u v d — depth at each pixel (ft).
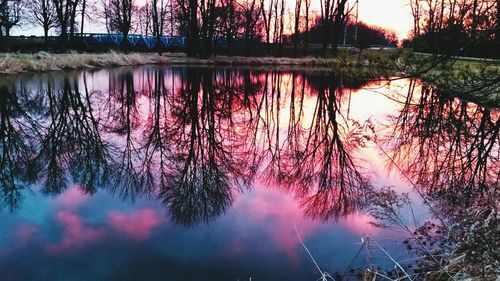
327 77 73.61
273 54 120.98
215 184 16.98
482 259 7.69
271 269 9.95
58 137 24.80
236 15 109.91
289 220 12.99
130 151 22.36
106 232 11.93
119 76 61.21
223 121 32.65
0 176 17.30
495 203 10.94
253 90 52.44
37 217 12.96
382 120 30.76
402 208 13.57
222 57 102.37
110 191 15.75
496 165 18.56
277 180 17.60
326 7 99.71
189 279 9.47
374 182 16.79
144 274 9.62
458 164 18.92
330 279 9.45
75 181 16.99
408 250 10.63
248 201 14.90
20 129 26.22
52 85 45.85
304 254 10.66
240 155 22.17
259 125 31.30
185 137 26.55
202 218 13.16
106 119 31.48
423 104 34.27
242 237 11.71
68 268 9.84
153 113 35.04
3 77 47.96
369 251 10.47
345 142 24.56
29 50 81.97
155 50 113.60
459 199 14.05
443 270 8.76
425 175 17.43
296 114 36.14
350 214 13.33
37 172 18.03
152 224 12.60
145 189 16.11
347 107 39.01
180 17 104.32
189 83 56.85
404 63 18.35
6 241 11.19
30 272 9.61
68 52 82.12
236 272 9.80
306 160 20.83
